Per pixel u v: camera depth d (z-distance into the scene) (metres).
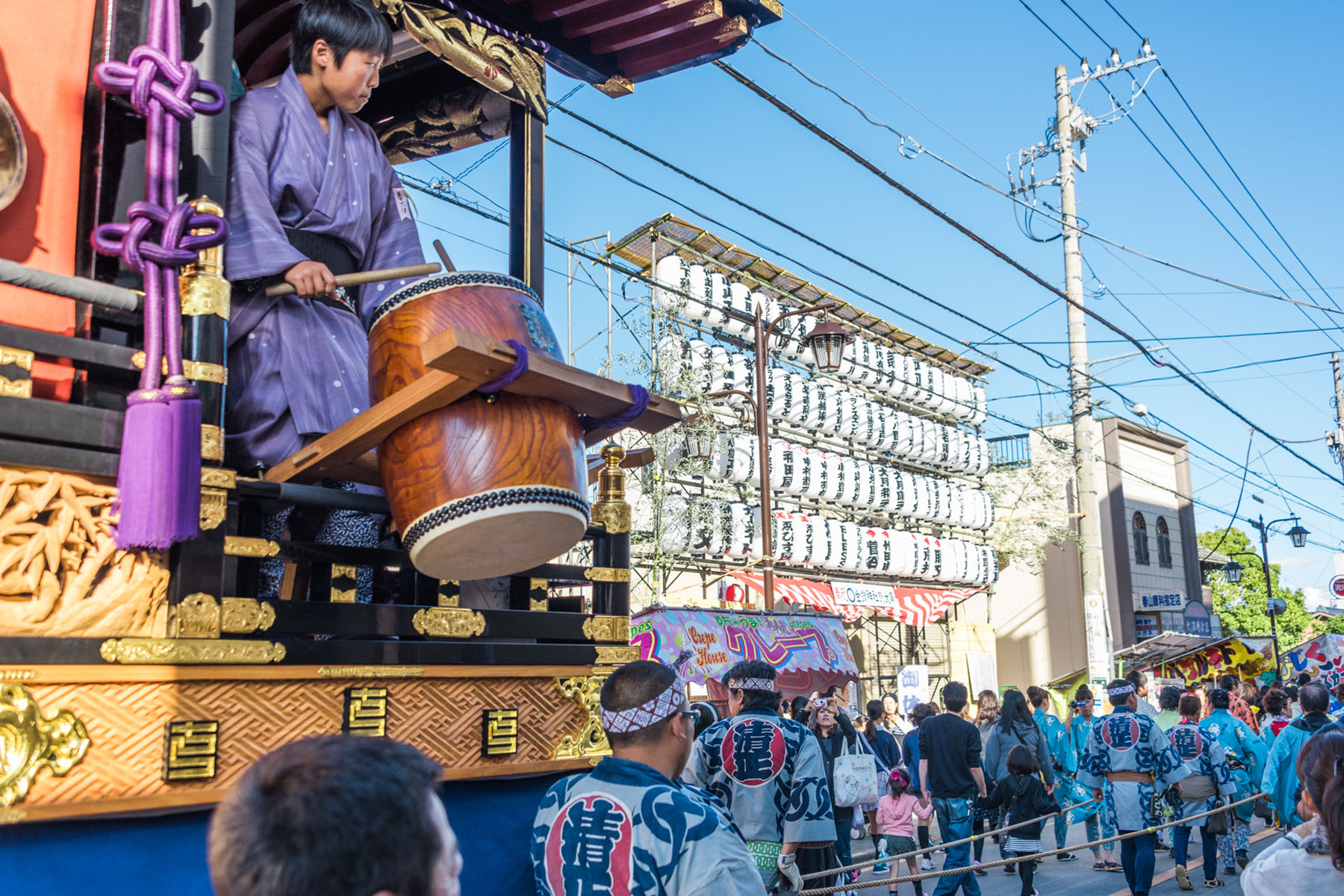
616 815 2.62
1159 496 33.47
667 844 2.55
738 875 2.54
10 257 2.36
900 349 28.14
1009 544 29.16
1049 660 30.58
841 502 24.00
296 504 2.69
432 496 2.50
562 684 3.17
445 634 2.85
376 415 2.50
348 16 3.41
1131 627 29.97
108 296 2.34
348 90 3.47
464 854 2.87
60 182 2.47
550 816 2.75
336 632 2.60
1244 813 10.88
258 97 3.32
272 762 1.09
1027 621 31.19
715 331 21.75
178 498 2.23
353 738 1.13
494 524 2.50
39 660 2.08
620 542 3.50
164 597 2.30
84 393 2.35
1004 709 10.20
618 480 3.54
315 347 3.25
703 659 11.56
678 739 2.81
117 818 2.13
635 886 2.54
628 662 3.20
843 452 25.39
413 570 2.92
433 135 5.09
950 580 26.75
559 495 2.58
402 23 3.98
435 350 2.26
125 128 2.54
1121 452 31.70
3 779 2.00
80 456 2.23
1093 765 9.28
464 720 2.88
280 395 3.14
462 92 5.00
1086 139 20.39
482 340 2.31
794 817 4.56
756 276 23.48
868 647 25.83
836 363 13.84
